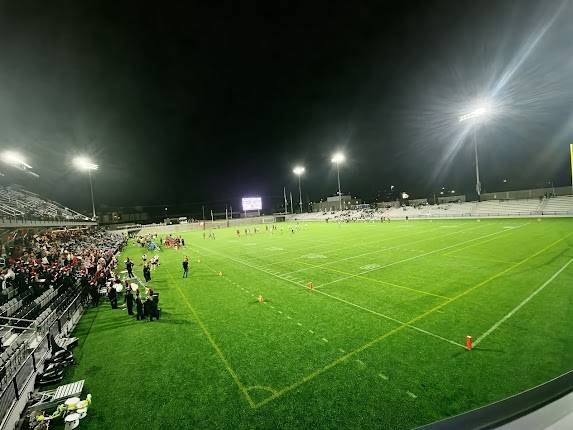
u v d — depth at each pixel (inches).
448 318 391.5
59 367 308.7
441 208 2237.9
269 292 571.8
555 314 379.6
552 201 1733.5
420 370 279.4
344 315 428.1
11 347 356.5
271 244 1317.7
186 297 577.0
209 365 317.7
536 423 66.4
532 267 613.0
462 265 674.2
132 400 266.7
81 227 1867.6
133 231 2502.5
